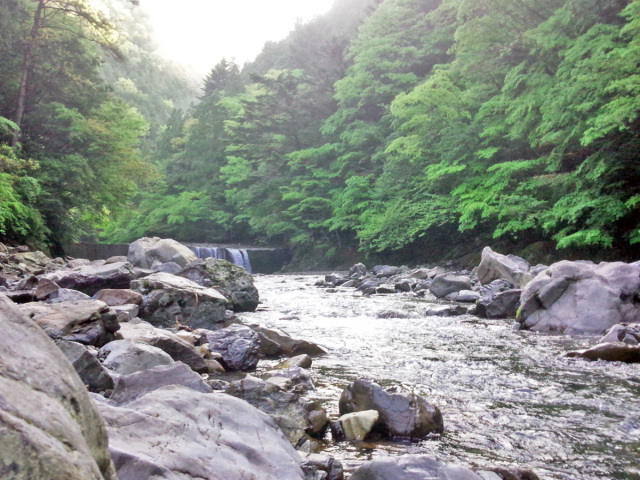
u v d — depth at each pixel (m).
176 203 48.97
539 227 22.39
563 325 9.31
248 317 11.40
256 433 2.69
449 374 6.13
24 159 21.30
